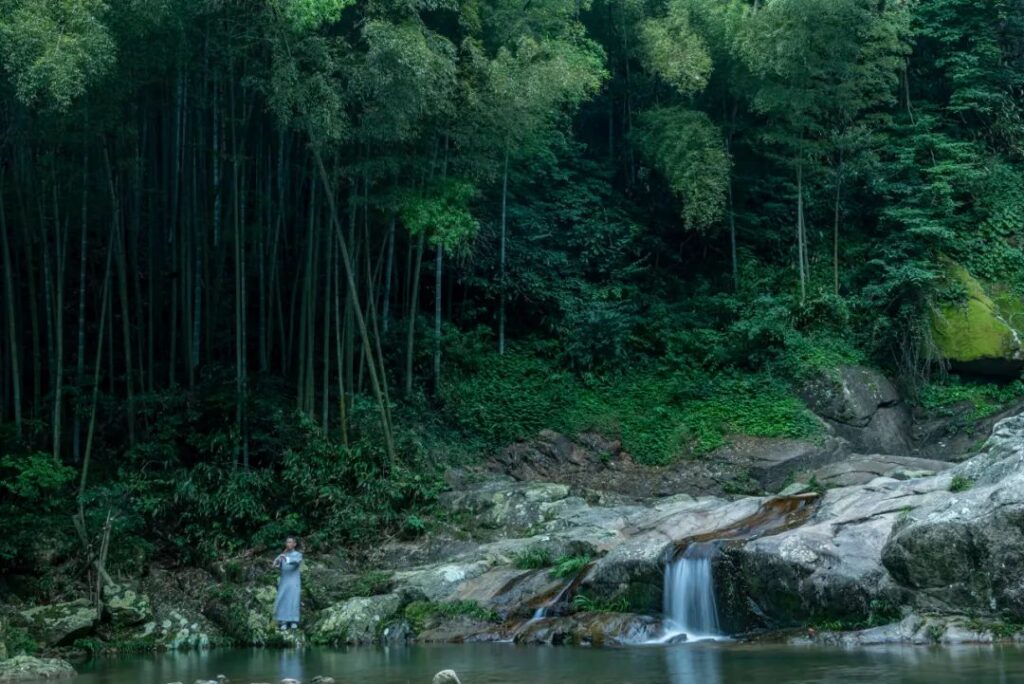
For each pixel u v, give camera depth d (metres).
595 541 16.30
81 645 13.99
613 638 12.93
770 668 9.49
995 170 27.02
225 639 14.88
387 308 23.14
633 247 27.61
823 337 25.16
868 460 20.36
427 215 19.72
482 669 10.25
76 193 19.62
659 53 25.31
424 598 15.55
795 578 12.63
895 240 25.94
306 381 20.52
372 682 9.38
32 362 20.88
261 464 19.72
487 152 21.06
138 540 16.72
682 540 14.18
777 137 25.80
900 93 28.88
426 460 20.55
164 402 19.31
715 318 26.19
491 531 18.55
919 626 11.44
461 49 20.53
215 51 19.20
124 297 19.05
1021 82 27.88
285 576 14.76
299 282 22.66
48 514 16.73
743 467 21.91
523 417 23.06
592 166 27.92
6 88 16.06
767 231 27.58
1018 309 25.44
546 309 25.66
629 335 25.12
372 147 20.14
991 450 13.27
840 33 24.69
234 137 19.70
